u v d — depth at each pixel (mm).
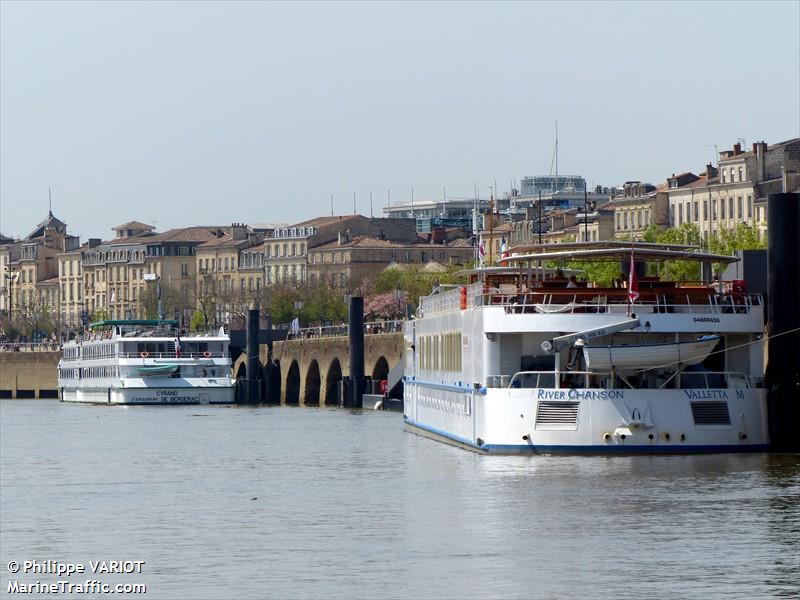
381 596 130000
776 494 171625
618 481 181000
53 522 176250
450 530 157375
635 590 129500
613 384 197875
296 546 153250
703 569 136625
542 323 199625
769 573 134750
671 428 196875
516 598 128000
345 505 179875
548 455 198375
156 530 168000
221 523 170375
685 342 195875
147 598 133000
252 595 132125
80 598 135750
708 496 171000
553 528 155875
